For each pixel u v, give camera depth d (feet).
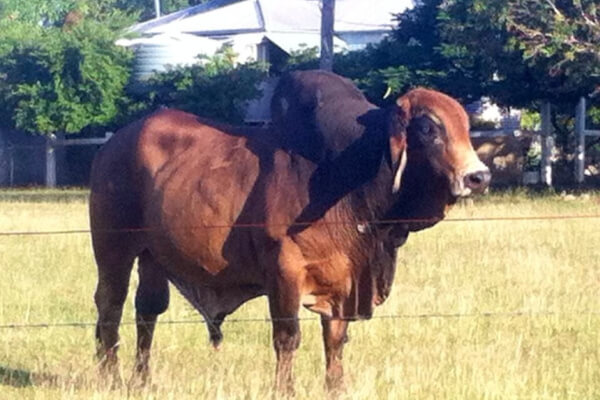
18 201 112.98
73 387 35.68
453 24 110.32
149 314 37.81
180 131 36.81
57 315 49.19
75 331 45.65
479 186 31.78
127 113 145.38
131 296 54.13
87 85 143.13
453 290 53.72
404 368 37.88
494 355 39.93
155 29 181.88
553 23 102.63
